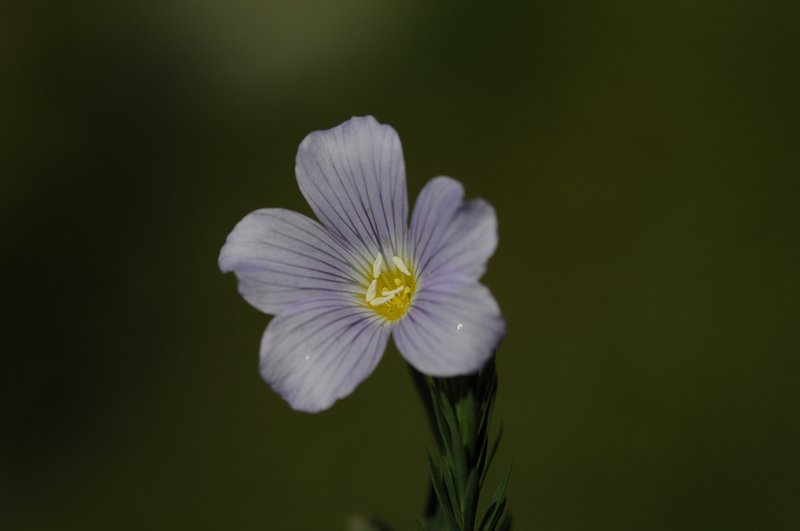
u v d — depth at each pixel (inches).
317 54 12.6
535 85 11.9
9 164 12.2
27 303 11.6
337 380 7.3
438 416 7.3
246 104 12.6
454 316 7.2
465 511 7.3
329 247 7.7
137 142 12.4
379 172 7.7
